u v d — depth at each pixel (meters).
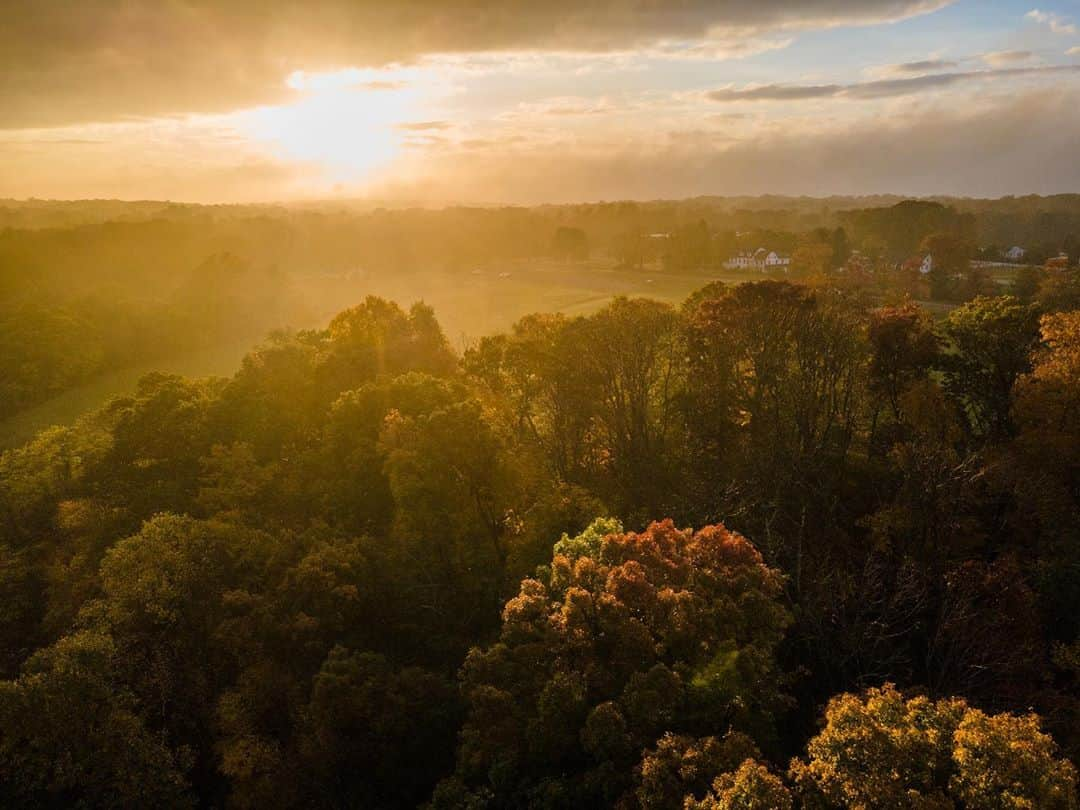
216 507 39.47
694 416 52.84
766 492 43.91
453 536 35.50
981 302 50.28
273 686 29.28
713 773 17.86
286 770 27.25
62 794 26.95
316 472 42.22
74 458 45.53
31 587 39.59
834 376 49.06
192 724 30.22
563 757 21.61
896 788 15.54
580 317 56.03
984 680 29.70
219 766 27.09
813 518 42.72
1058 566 33.25
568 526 36.47
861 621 32.81
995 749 15.24
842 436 49.84
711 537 26.17
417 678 28.42
